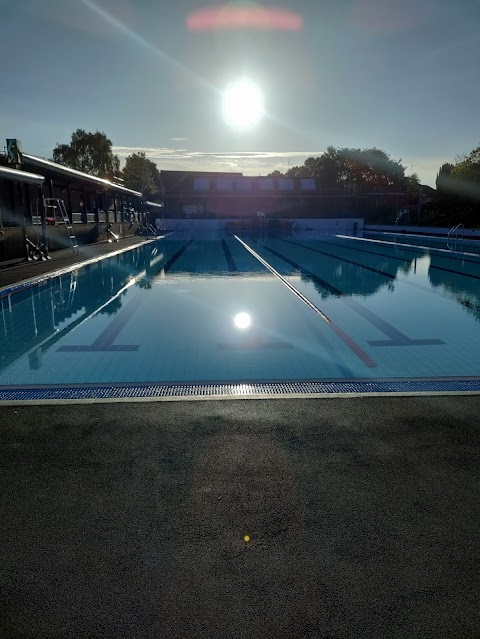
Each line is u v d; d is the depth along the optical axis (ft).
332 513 6.97
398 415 10.20
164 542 6.37
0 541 6.40
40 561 6.03
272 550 6.22
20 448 8.84
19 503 7.21
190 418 10.12
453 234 76.95
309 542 6.37
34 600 5.44
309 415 10.25
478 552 6.19
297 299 27.27
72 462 8.36
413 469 8.13
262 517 6.88
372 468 8.16
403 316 22.75
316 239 81.97
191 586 5.64
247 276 36.88
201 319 22.17
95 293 28.99
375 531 6.59
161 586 5.64
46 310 24.14
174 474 7.98
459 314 23.18
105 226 68.59
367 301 26.66
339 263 45.70
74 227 55.67
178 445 8.96
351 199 129.18
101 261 45.65
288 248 62.90
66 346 17.74
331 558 6.08
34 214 52.16
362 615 5.24
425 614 5.25
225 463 8.33
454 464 8.28
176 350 17.12
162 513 6.97
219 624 5.13
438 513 6.97
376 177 162.71
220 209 127.65
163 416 10.21
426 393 11.35
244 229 109.81
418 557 6.10
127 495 7.41
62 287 30.99
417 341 18.25
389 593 5.53
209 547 6.27
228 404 10.85
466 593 5.53
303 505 7.16
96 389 11.94
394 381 12.64
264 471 8.07
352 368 15.12
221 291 29.99
